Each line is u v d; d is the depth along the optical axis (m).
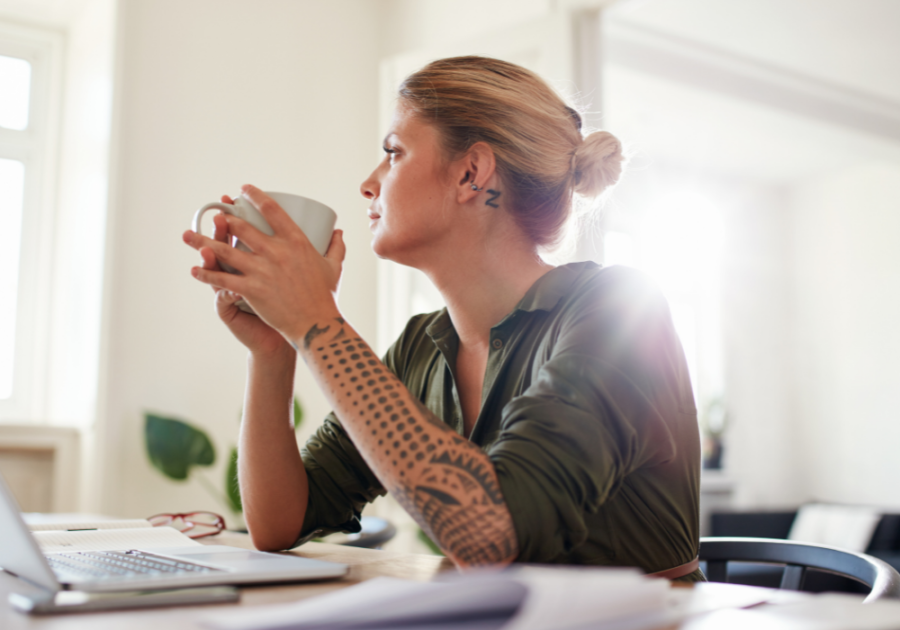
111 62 2.91
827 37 4.25
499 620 0.43
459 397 1.02
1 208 3.30
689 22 4.08
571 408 0.71
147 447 2.69
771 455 6.47
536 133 0.99
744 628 0.44
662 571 0.82
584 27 2.83
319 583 0.66
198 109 3.11
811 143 5.81
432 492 0.66
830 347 6.43
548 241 1.01
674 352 0.86
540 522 0.66
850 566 0.87
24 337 3.28
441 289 1.02
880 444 6.01
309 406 3.21
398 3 3.62
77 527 1.11
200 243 0.77
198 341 2.99
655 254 6.15
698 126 5.50
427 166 0.99
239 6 3.27
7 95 3.35
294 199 0.83
